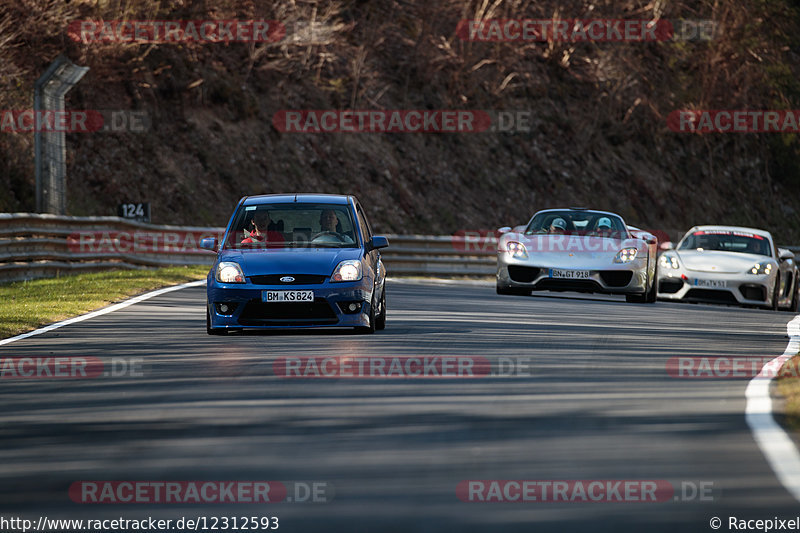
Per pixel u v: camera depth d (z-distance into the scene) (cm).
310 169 10975
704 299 5944
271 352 3325
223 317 3753
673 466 1820
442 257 9450
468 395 2533
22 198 8475
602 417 2261
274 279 3750
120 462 1861
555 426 2159
